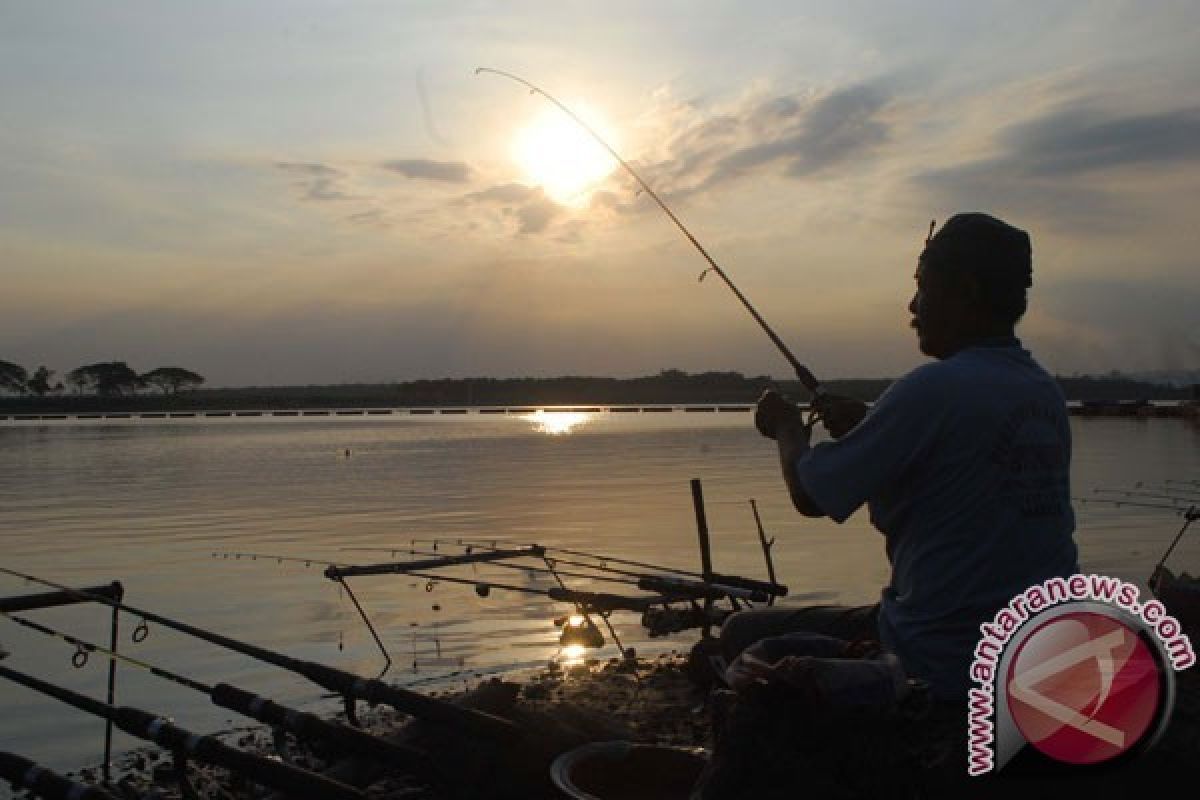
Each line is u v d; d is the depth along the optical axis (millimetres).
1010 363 3422
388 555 17078
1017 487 3273
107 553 17984
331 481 34375
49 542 19547
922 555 3355
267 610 12688
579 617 11328
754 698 3254
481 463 42781
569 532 19516
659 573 14219
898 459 3324
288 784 4012
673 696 7910
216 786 6586
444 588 13969
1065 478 3426
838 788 3145
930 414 3297
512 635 11062
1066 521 3395
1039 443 3312
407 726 5191
